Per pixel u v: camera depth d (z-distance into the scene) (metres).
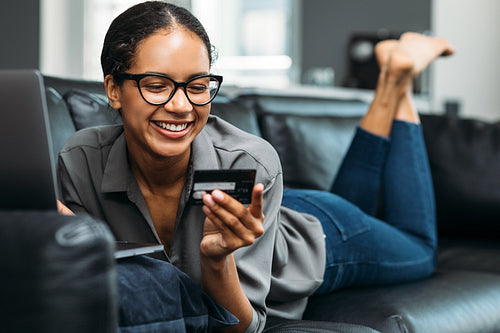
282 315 1.29
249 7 6.53
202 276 1.01
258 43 6.50
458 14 5.11
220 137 1.20
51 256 0.62
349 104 2.49
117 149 1.12
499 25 5.05
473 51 5.07
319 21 6.11
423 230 1.82
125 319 0.84
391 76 1.82
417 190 1.84
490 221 2.22
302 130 2.13
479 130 2.35
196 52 1.00
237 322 1.02
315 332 1.14
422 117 2.45
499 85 5.08
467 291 1.52
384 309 1.33
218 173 0.86
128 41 1.00
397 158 1.86
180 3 1.33
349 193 1.84
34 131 0.79
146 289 0.88
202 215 1.11
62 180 1.17
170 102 0.99
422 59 1.88
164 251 1.09
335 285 1.50
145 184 1.13
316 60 6.14
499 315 1.49
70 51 3.77
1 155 0.79
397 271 1.63
